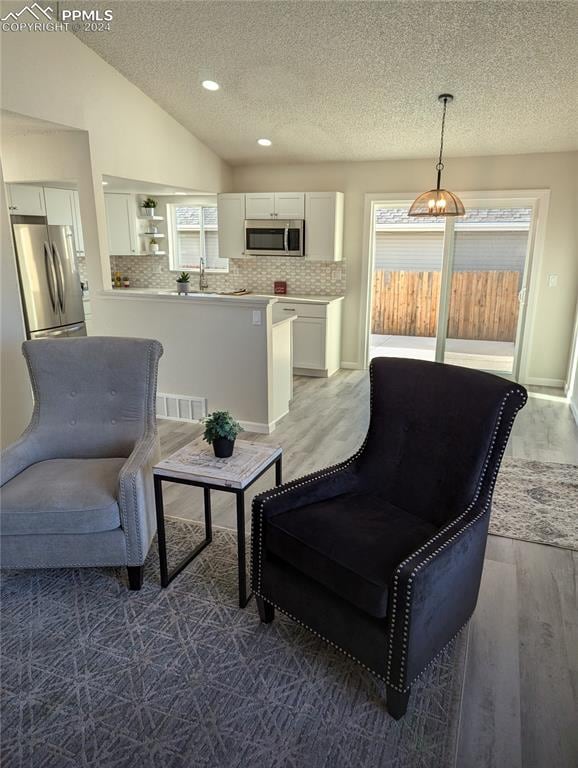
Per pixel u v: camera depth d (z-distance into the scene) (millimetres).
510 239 5801
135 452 2418
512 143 5145
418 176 5855
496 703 1776
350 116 4887
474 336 6188
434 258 8477
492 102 4340
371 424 2375
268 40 3818
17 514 2182
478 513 1909
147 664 1933
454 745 1623
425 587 1608
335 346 6406
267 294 6789
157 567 2508
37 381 2711
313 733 1659
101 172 4449
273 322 4574
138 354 2717
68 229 5719
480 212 5852
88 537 2232
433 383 2176
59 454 2686
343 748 1611
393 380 2307
